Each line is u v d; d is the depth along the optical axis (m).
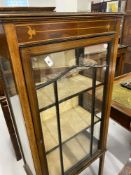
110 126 1.91
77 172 1.04
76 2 3.41
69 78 0.86
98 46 0.80
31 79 0.59
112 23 0.74
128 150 1.58
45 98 0.75
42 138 0.76
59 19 0.55
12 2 2.98
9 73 0.66
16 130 1.04
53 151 0.91
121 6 2.56
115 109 1.14
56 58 0.69
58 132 0.87
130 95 1.28
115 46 0.82
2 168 1.47
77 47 0.66
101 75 0.89
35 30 0.51
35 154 0.78
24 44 0.51
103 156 1.21
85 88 0.85
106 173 1.36
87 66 0.79
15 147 1.44
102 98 0.97
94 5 3.07
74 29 0.61
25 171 1.33
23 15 0.47
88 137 1.16
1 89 1.21
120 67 2.61
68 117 1.06
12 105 0.89
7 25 0.46
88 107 1.07
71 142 1.15
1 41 0.55
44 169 0.87
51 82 0.69
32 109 0.65
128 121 1.16
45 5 3.21
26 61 0.54
